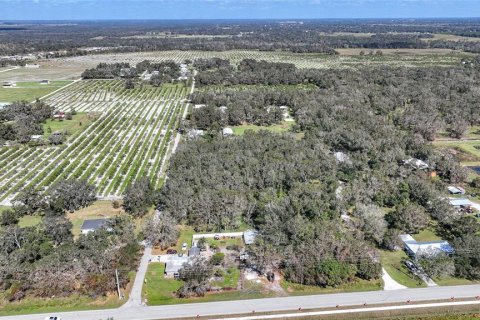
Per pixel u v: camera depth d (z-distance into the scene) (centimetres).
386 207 9994
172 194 9650
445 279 7438
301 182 10625
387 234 8344
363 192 10000
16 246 8075
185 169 11188
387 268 7712
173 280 7394
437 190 10362
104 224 8950
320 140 13812
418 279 7419
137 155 13588
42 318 6488
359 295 7019
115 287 7069
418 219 8856
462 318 6544
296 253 7606
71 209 9900
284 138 13812
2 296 6912
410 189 10281
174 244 8475
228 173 10638
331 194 9669
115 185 11238
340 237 7956
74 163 12850
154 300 6894
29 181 11669
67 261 7431
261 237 8325
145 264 7819
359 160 11906
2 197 10725
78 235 8812
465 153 13600
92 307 6725
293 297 6975
